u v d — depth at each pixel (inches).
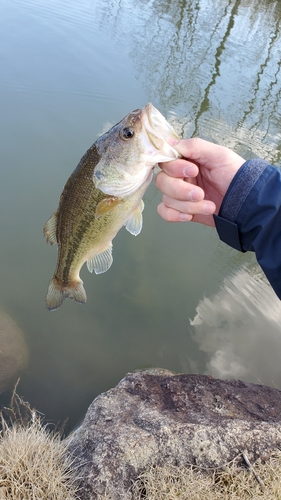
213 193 22.7
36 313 44.5
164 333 44.3
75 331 43.3
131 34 125.6
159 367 40.2
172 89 98.3
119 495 23.6
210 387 31.5
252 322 46.9
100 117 79.3
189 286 50.9
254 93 103.5
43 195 58.7
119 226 23.4
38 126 72.3
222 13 149.8
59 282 27.0
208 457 24.9
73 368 39.2
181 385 31.6
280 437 26.0
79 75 93.3
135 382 32.3
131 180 21.7
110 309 46.6
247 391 31.7
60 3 143.3
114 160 21.8
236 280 52.6
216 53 120.3
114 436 26.0
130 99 88.7
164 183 19.9
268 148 84.0
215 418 27.6
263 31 142.6
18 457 25.0
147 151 20.9
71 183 23.7
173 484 23.8
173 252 55.6
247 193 19.9
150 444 25.3
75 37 114.9
